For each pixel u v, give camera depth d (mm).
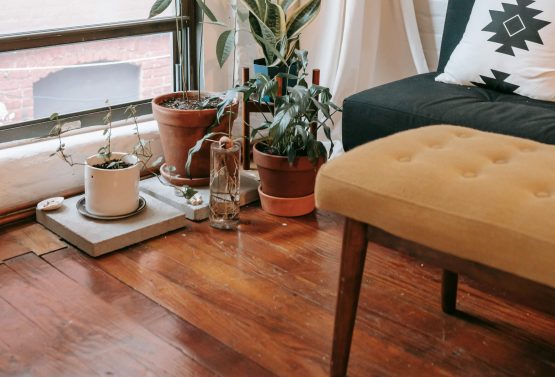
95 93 2416
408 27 2707
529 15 2154
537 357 1621
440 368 1568
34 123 2260
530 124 1891
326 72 2676
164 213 2150
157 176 2438
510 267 1234
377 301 1813
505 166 1412
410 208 1318
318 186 1440
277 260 1999
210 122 2275
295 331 1679
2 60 2145
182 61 2572
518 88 2166
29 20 2172
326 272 1944
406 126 2070
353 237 1421
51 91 2297
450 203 1291
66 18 2262
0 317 1689
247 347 1613
